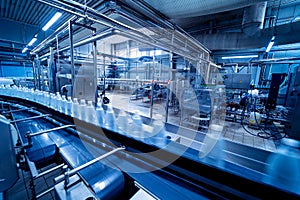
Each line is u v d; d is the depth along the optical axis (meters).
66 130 1.05
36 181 1.14
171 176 0.58
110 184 0.55
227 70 6.96
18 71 7.67
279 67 5.54
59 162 0.84
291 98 3.08
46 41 2.96
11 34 4.50
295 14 4.23
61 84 2.52
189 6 1.79
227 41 4.28
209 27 5.16
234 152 0.62
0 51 5.77
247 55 5.40
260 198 0.44
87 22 1.60
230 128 3.54
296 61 4.93
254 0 1.61
